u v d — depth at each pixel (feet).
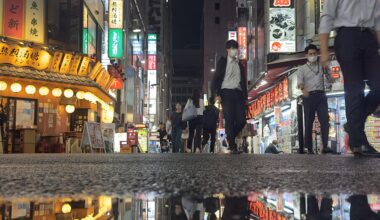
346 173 8.02
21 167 10.66
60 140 66.28
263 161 14.26
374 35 15.26
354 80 15.02
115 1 96.32
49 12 70.95
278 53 63.62
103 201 3.80
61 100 67.97
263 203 3.71
